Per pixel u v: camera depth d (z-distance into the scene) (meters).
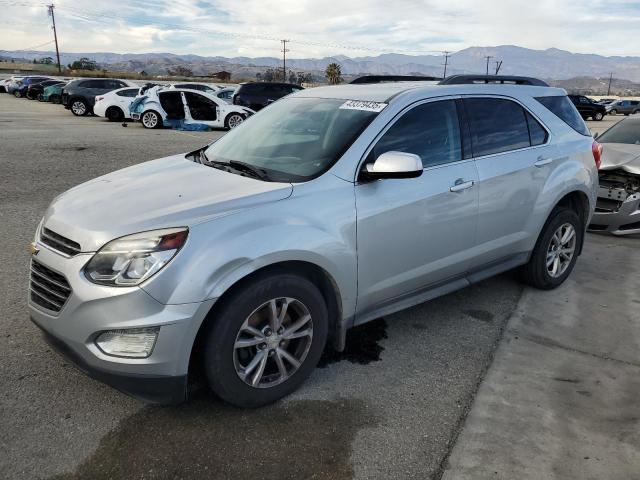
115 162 10.48
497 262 4.33
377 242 3.32
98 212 2.87
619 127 7.95
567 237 4.89
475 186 3.86
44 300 2.87
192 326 2.61
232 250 2.68
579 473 2.57
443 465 2.61
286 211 2.95
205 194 3.00
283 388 3.06
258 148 3.72
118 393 3.07
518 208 4.27
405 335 3.96
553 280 4.88
